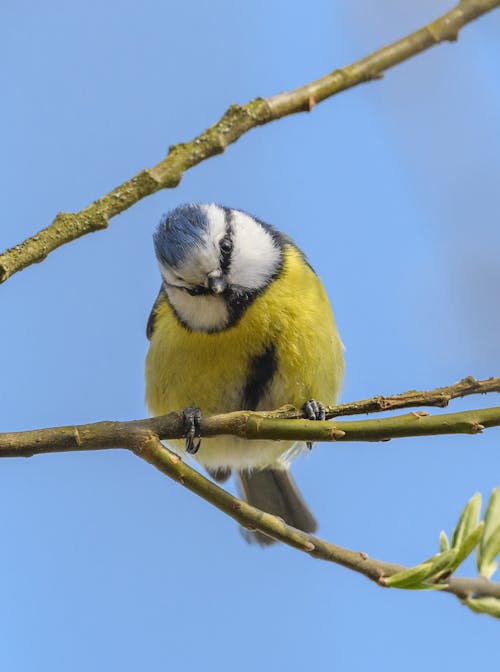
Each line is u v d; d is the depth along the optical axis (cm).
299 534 569
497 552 491
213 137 634
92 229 607
